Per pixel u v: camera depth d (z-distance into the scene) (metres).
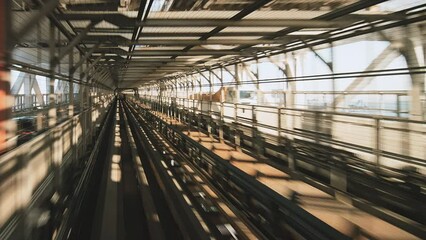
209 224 5.81
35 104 6.28
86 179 7.81
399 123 6.12
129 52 10.41
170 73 20.81
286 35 7.98
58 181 5.27
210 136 12.71
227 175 8.22
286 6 5.83
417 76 5.80
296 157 7.81
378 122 5.39
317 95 8.57
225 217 5.95
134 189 8.57
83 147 9.43
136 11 5.86
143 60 12.91
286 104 9.72
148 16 6.28
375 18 5.54
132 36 7.98
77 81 8.90
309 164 7.33
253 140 9.63
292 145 7.67
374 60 6.31
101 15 5.90
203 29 7.50
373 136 6.45
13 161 2.89
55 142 5.06
